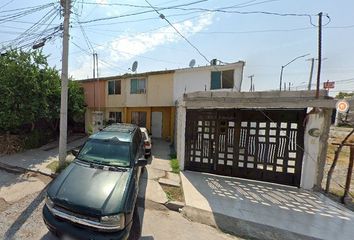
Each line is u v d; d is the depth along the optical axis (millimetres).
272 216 4844
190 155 7660
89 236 2994
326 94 5992
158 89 14031
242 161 7094
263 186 6527
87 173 4039
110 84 15773
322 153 6293
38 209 4445
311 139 6277
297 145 6492
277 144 6711
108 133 5801
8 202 4699
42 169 6816
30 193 5195
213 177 7113
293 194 6043
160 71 13648
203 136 7461
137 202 5074
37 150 9422
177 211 4910
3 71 8672
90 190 3492
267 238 4078
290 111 6508
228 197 5684
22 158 7984
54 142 11539
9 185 5641
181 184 6398
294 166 6574
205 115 7383
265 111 6746
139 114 15555
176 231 4094
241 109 6973
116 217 3098
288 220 4707
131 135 5832
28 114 9133
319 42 6250
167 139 14734
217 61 13320
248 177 7055
